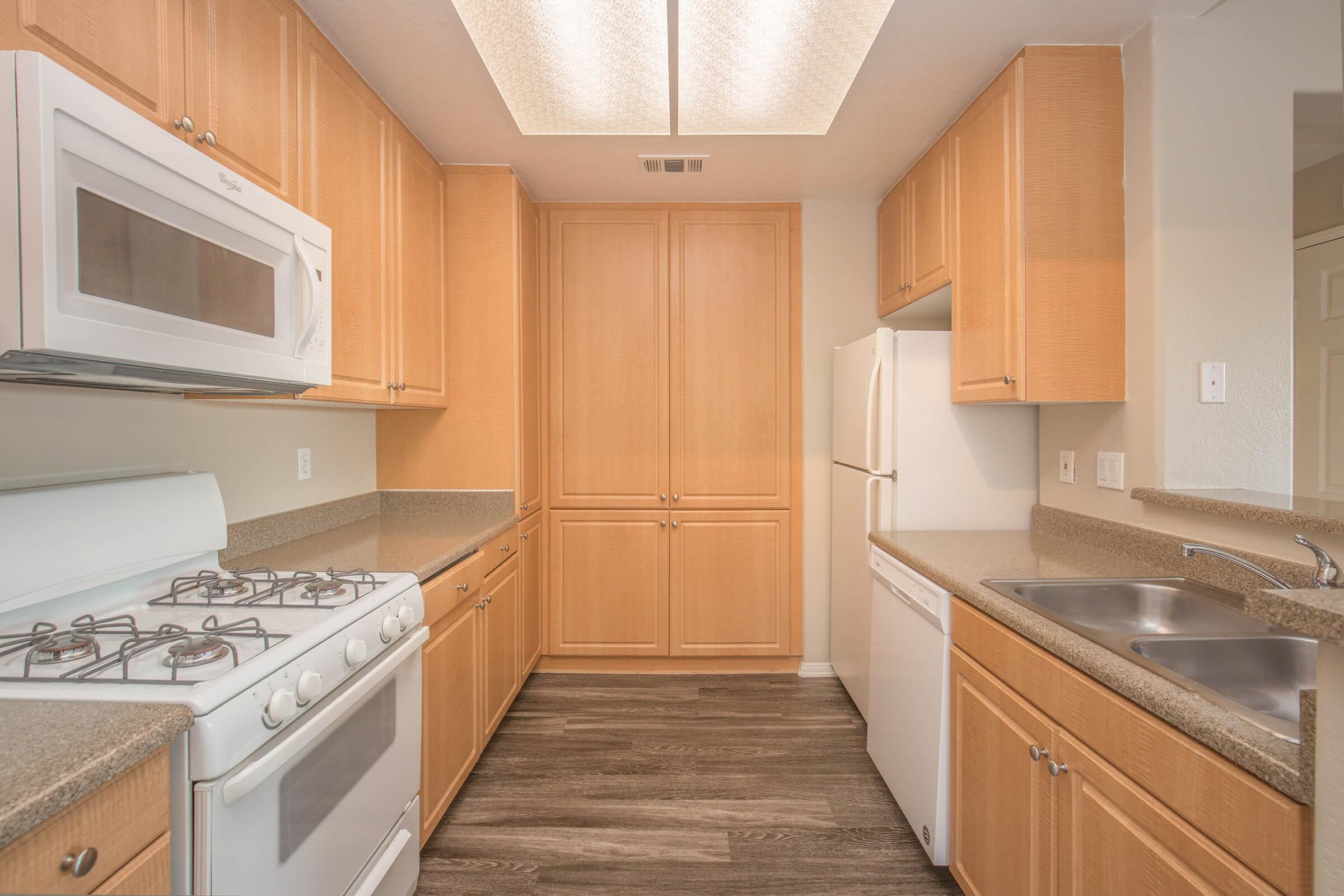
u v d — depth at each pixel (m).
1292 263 1.60
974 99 1.95
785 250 2.86
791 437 2.88
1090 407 1.86
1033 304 1.69
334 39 1.63
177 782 0.79
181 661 0.90
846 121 2.09
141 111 1.04
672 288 2.86
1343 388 1.48
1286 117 1.60
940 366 2.15
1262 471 1.59
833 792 1.97
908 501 2.15
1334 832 0.60
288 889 0.98
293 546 1.81
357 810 1.19
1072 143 1.69
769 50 1.68
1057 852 1.08
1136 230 1.66
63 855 0.63
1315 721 0.63
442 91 1.89
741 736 2.31
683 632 2.88
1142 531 1.63
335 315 1.63
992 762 1.31
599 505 2.87
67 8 0.91
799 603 2.88
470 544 1.86
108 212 0.84
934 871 1.64
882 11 1.53
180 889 0.80
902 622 1.79
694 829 1.80
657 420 2.87
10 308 0.74
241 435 1.71
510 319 2.44
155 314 0.91
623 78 1.82
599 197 2.80
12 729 0.72
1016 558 1.69
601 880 1.60
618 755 2.18
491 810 1.87
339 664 1.09
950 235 2.10
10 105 0.74
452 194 2.43
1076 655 1.02
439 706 1.67
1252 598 0.65
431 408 2.44
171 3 1.10
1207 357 1.59
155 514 1.29
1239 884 0.71
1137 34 1.64
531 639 2.71
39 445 1.18
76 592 1.13
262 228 1.17
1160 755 0.85
